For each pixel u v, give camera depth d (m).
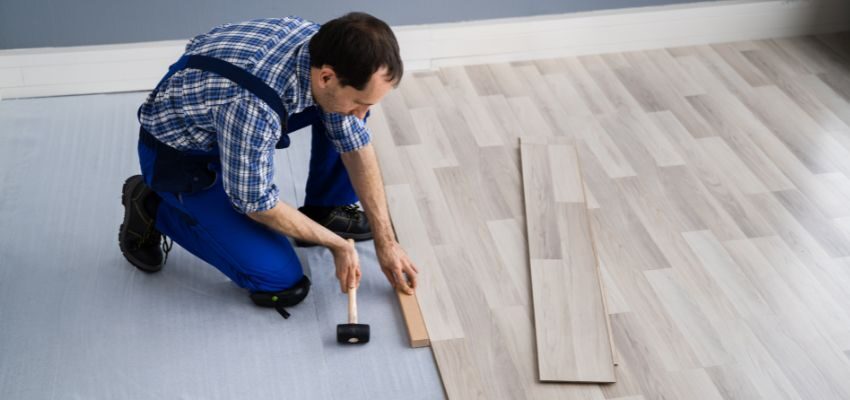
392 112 3.50
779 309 2.64
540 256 2.79
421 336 2.51
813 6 4.04
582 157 3.28
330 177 2.74
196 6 3.51
